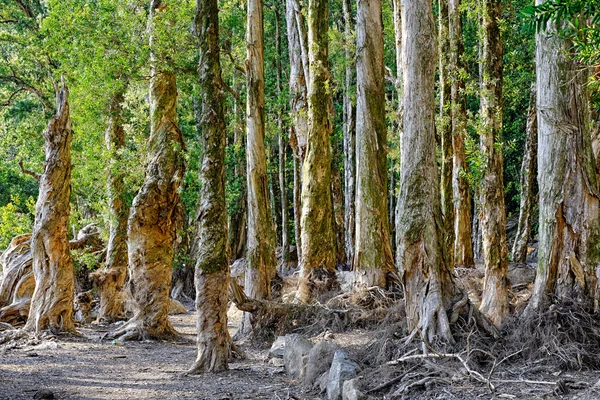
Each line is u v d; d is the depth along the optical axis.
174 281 28.70
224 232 10.39
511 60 19.73
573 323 8.44
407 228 9.62
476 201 18.22
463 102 17.84
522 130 28.14
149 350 13.20
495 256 10.50
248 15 16.45
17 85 28.09
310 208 17.14
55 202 14.59
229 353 11.44
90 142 20.34
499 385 7.30
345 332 13.49
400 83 18.98
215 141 10.34
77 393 8.50
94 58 15.86
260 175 16.19
